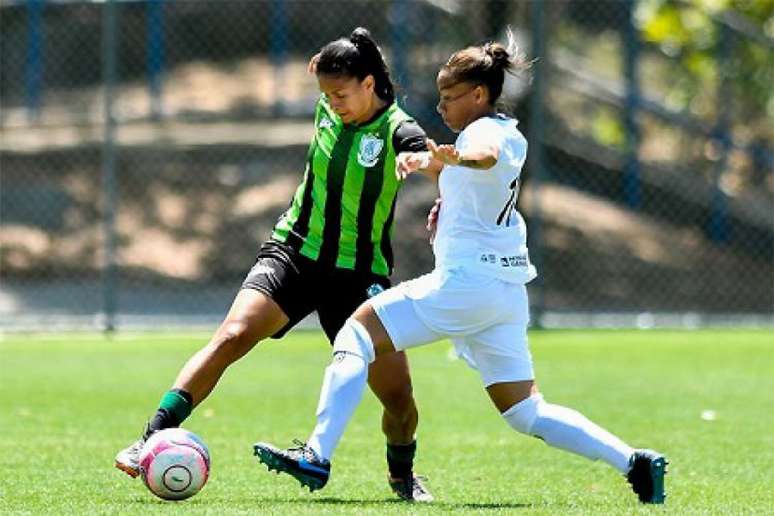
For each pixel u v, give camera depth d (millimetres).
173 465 21438
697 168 83250
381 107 22672
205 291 73188
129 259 75000
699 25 76750
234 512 20094
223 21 94500
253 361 48656
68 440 30812
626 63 82625
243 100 89000
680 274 76500
